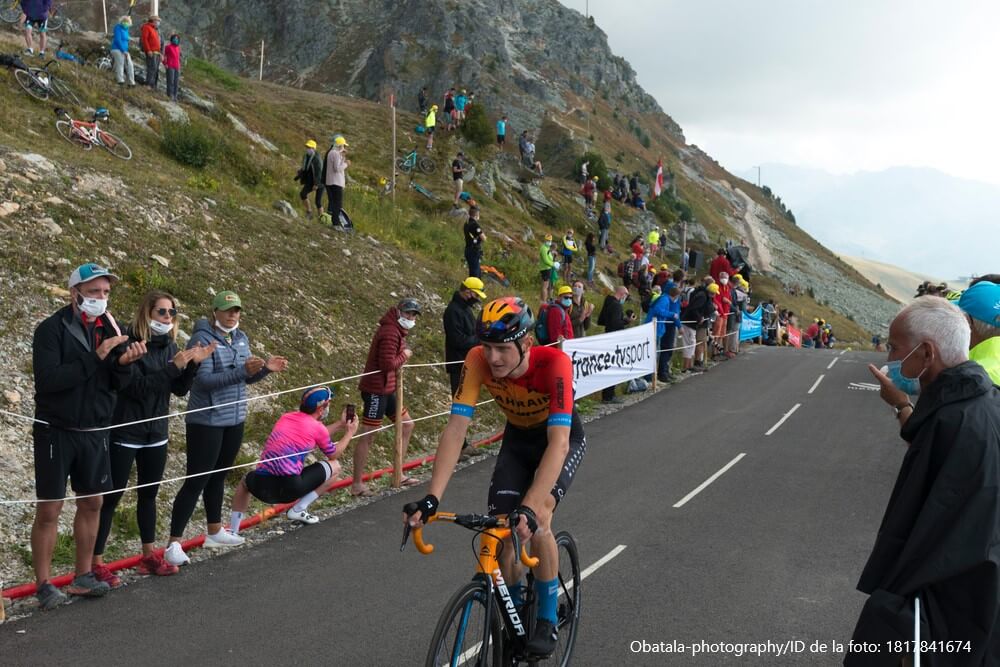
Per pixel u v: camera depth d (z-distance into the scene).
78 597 5.43
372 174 27.91
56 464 5.09
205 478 6.25
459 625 3.58
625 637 5.07
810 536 7.30
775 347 24.27
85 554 5.40
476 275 17.73
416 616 5.31
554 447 3.81
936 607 2.68
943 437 2.73
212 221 13.06
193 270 11.24
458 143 37.16
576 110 87.38
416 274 16.17
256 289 11.86
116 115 16.34
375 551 6.66
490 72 80.38
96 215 11.02
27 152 11.64
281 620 5.19
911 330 2.98
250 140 21.20
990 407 2.73
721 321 20.41
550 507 3.88
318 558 6.46
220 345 6.38
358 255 15.32
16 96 14.61
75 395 5.07
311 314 12.12
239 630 5.01
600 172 52.88
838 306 75.00
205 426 6.25
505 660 3.90
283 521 7.47
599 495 8.55
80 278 5.04
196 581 5.88
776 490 8.90
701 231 69.62
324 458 9.35
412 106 70.25
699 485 9.05
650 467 9.86
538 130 70.12
